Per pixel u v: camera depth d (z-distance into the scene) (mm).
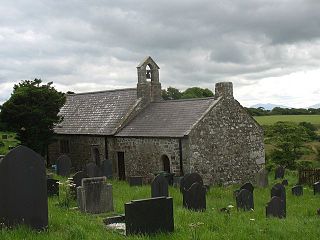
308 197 22359
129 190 20719
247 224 11648
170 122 27656
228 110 27828
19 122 28969
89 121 33219
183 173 25719
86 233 9562
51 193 17031
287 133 39156
